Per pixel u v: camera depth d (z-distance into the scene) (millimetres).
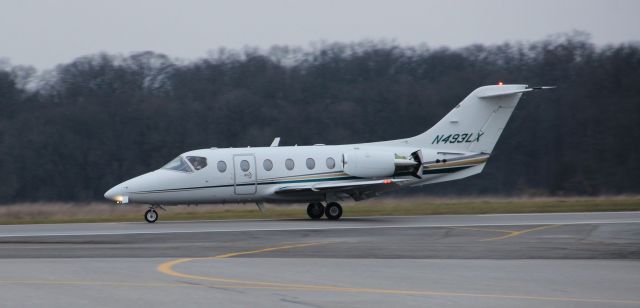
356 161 117562
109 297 48906
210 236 87375
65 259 67312
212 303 47094
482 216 118562
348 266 62906
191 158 115812
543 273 59250
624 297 49938
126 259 67250
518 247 75312
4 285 53188
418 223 105875
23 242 81875
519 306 47062
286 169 117750
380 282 54938
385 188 115500
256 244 79062
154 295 49531
